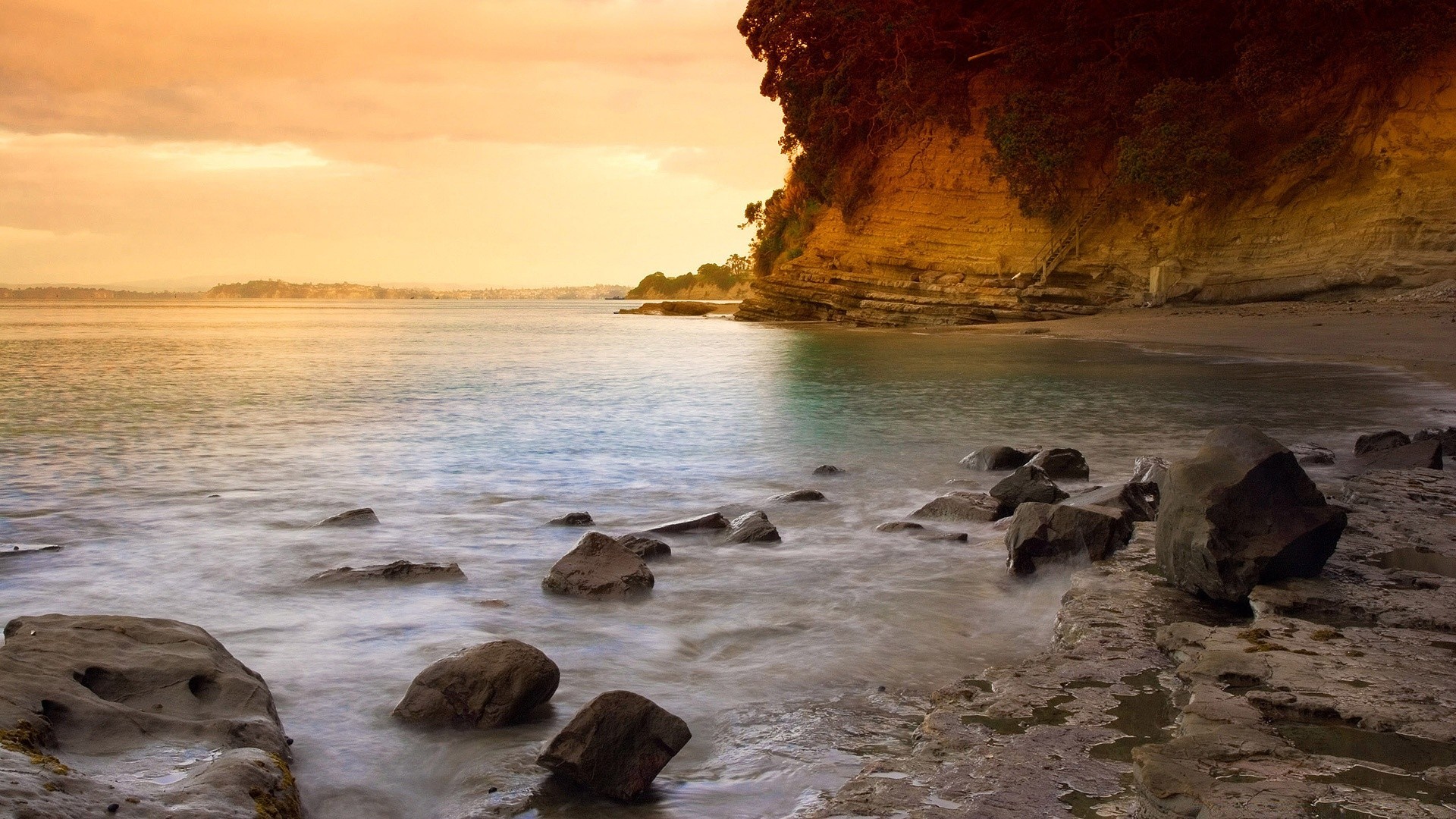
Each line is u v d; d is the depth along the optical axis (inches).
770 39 2588.6
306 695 197.8
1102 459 515.8
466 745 175.0
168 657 173.8
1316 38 1871.3
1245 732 155.8
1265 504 253.1
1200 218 1966.0
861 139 2529.5
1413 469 421.7
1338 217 1795.0
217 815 121.8
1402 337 1198.9
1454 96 1722.4
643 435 621.0
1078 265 2092.8
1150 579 269.1
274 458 531.2
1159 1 2112.5
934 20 2352.4
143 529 360.2
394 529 363.3
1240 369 1023.0
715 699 198.8
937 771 155.2
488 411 748.6
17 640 170.1
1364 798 131.8
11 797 108.5
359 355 1556.3
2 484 452.8
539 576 296.2
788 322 2591.0
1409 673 182.4
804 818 142.9
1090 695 186.1
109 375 1128.2
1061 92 2108.8
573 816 149.3
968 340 1706.4
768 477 476.1
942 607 265.4
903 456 536.1
